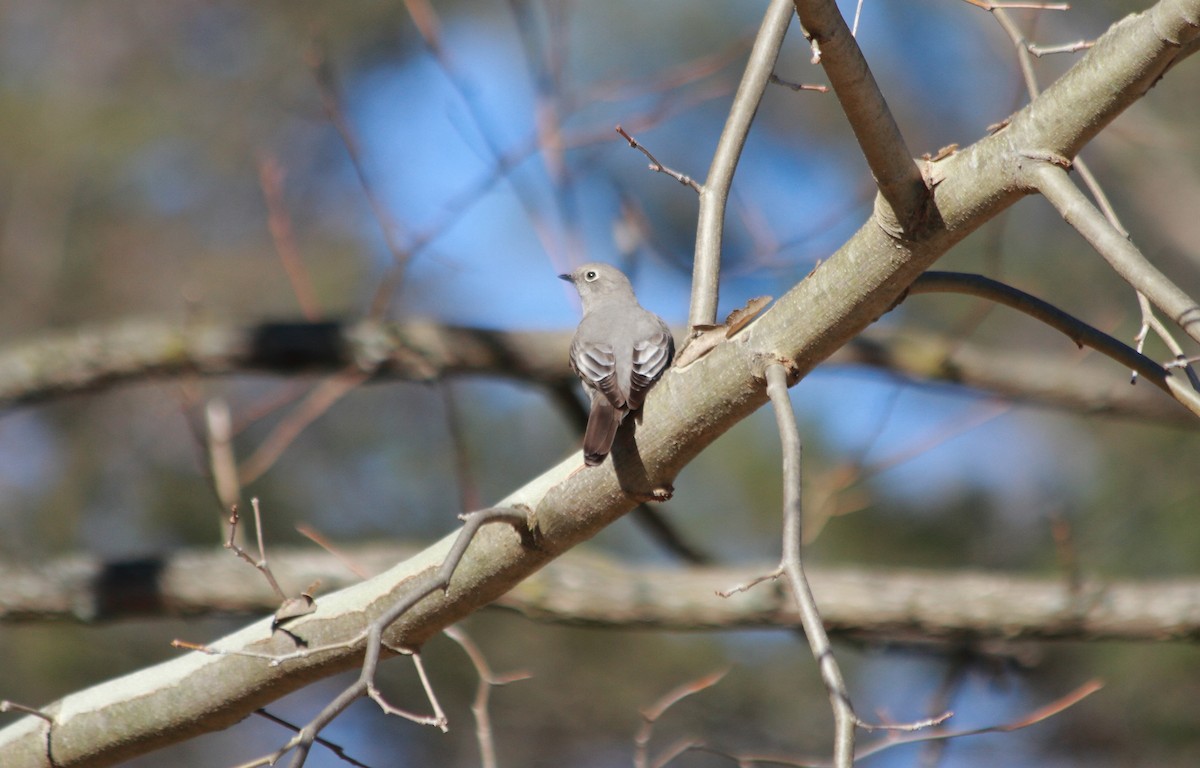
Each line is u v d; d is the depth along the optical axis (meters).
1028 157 4.99
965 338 10.83
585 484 5.84
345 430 15.09
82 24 16.53
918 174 5.16
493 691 13.54
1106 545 12.78
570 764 13.43
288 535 14.40
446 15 15.04
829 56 4.85
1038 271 13.75
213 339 10.66
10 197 15.80
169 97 16.28
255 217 16.53
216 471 9.21
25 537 14.35
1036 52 5.71
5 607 9.88
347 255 16.33
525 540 5.96
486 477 15.12
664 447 5.71
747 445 14.08
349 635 6.23
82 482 14.66
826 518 10.01
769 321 5.52
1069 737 12.80
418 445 15.24
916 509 13.73
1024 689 12.94
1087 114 4.89
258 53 16.31
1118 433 13.28
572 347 7.76
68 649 13.34
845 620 10.08
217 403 9.30
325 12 15.56
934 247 5.24
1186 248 14.55
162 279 16.12
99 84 16.50
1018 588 10.09
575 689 13.47
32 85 16.30
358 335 10.56
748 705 13.48
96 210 16.12
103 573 9.99
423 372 10.54
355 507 14.88
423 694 13.75
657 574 10.32
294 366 10.66
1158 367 5.20
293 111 15.05
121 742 6.52
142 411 14.80
